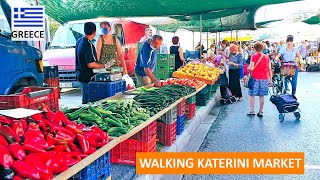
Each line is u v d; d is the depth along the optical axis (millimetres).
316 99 11883
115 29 12938
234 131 7422
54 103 4078
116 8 7676
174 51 11781
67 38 12891
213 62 13469
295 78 11961
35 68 6715
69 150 2814
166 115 5617
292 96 8602
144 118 4293
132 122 4043
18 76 6117
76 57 6793
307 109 9992
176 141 5934
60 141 2809
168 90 6266
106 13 8117
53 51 12477
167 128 5633
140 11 8156
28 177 2277
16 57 6113
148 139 4613
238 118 8883
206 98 10219
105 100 5164
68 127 3090
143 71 8336
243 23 15484
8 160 2291
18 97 3584
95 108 4059
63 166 2537
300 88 15055
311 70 25109
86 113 3873
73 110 4145
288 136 6926
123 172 4371
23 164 2318
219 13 11242
